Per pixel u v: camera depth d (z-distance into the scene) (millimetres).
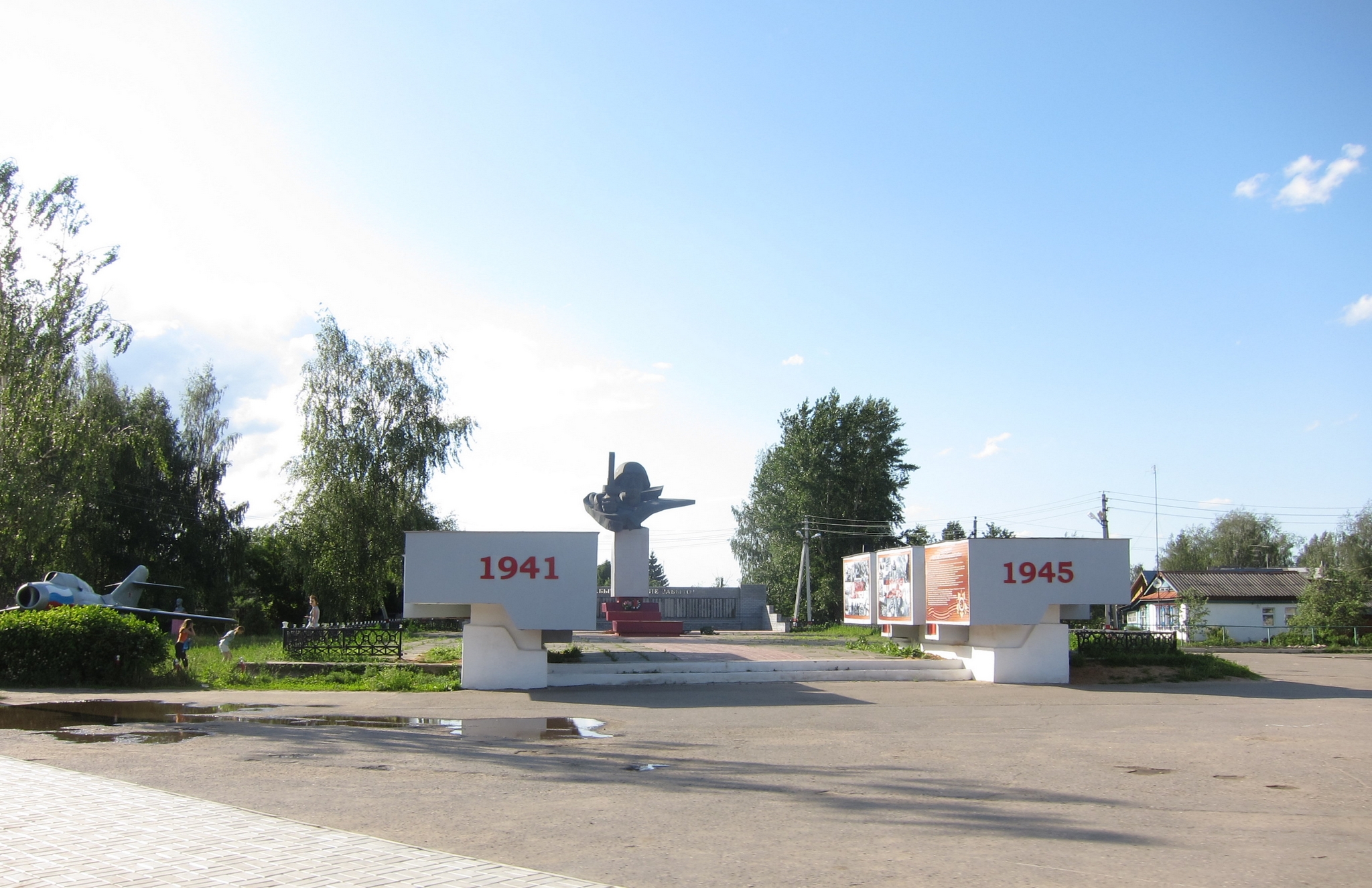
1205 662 23266
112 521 45250
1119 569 21766
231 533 49562
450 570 18969
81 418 33469
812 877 5770
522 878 5445
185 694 17234
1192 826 7352
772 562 65938
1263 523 97625
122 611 36125
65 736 11617
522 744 11492
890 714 15320
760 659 22781
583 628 19109
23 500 31141
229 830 6465
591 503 39031
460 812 7496
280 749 10688
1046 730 13422
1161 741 12297
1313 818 7719
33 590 32125
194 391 49969
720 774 9492
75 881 5176
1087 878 5809
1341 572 53125
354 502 41406
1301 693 19609
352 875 5355
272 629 54094
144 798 7555
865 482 63062
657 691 18844
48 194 31719
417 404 43750
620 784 8836
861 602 29078
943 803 8148
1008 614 21375
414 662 21781
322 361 43031
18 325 31484
